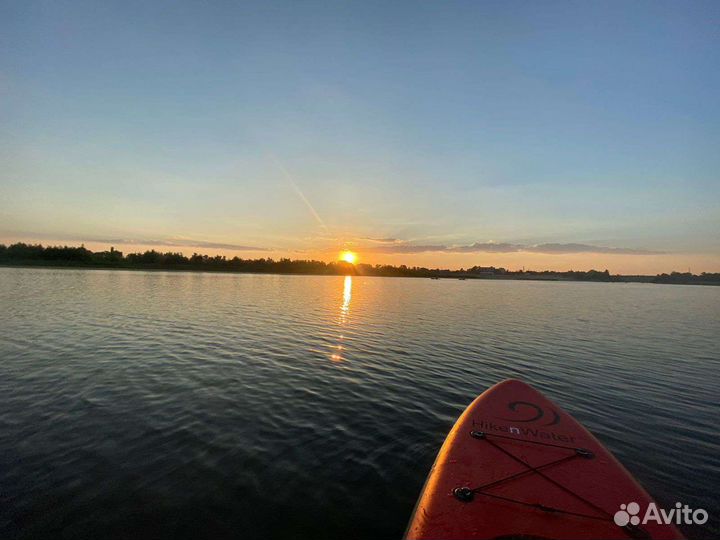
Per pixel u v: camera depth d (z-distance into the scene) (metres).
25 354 13.08
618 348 16.92
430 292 62.44
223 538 4.67
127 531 4.70
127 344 14.90
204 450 6.79
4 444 6.78
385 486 5.88
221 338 16.66
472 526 4.44
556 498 4.91
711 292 95.88
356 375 11.85
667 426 8.47
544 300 49.47
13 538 4.51
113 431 7.43
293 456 6.69
